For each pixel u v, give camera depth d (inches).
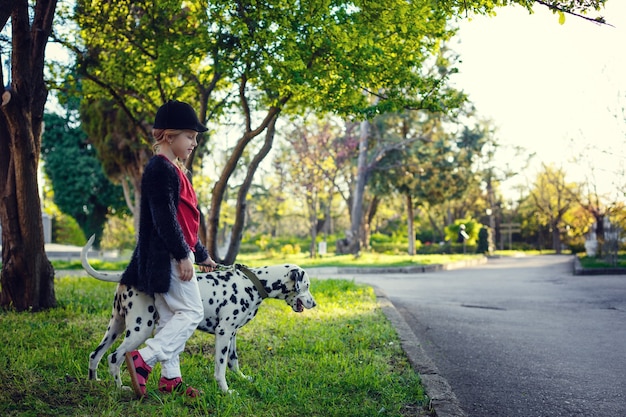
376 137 1517.0
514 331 345.7
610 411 196.5
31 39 301.1
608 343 310.2
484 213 3102.9
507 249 3034.0
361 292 477.7
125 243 1469.0
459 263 1171.3
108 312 327.0
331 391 193.0
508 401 206.8
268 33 313.7
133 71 416.8
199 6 352.5
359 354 246.5
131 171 896.3
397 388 196.7
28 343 239.6
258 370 215.6
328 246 2183.8
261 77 357.7
